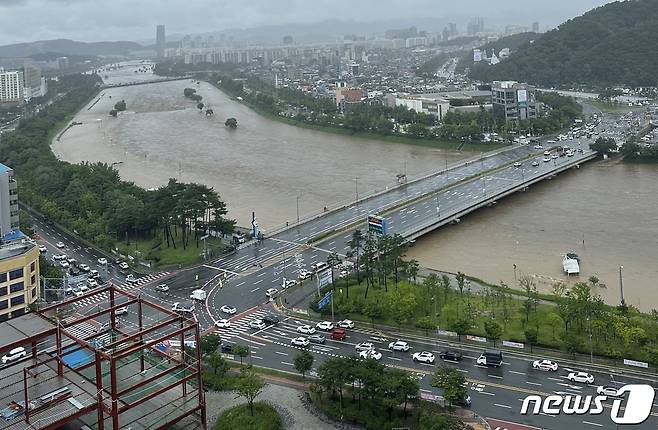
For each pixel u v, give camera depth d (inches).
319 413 7588.6
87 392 5905.5
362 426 7303.2
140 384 5807.1
